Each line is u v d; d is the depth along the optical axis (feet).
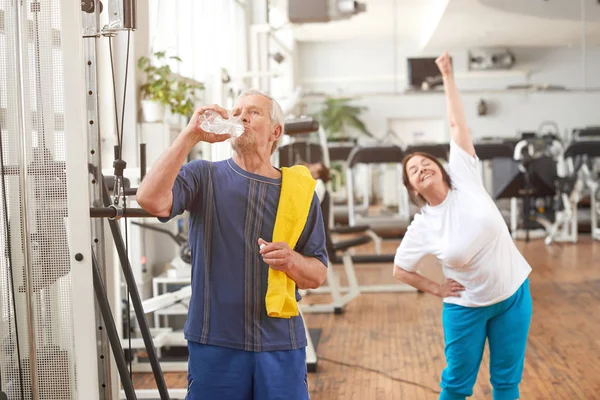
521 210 38.37
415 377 14.34
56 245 7.70
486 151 32.89
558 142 35.99
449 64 10.67
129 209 7.66
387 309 21.36
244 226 6.91
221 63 25.63
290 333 6.98
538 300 21.63
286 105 20.66
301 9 18.34
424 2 47.24
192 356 6.95
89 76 8.39
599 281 24.32
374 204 56.03
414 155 9.99
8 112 7.77
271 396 6.82
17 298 7.93
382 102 59.62
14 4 7.59
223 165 7.11
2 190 7.77
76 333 7.48
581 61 58.29
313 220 7.27
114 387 9.68
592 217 35.68
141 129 16.40
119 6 7.80
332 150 33.55
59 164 7.66
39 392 7.81
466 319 9.65
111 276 9.58
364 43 59.41
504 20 46.39
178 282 16.16
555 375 14.16
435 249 9.77
